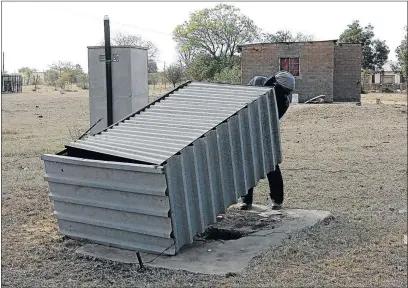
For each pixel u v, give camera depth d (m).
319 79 32.75
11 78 48.91
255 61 33.66
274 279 5.61
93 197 6.43
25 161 13.33
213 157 6.62
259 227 7.50
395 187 10.27
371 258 6.24
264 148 7.65
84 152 7.02
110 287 5.47
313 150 15.41
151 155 6.13
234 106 7.31
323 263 6.08
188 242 6.16
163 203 5.89
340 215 8.22
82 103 35.91
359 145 16.41
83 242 6.88
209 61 45.81
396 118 24.28
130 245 6.31
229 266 5.96
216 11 49.06
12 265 6.12
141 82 8.61
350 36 63.72
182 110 7.59
